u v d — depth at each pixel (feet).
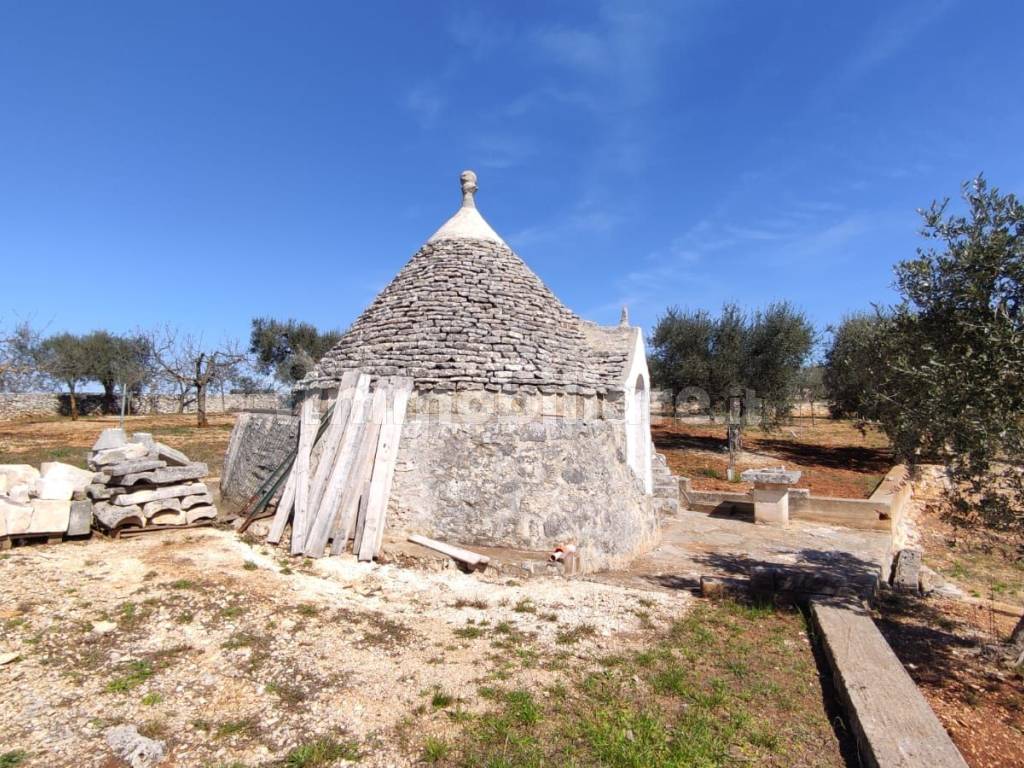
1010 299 19.36
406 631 21.21
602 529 33.22
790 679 19.19
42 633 19.24
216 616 21.36
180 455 35.32
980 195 20.07
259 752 14.06
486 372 34.53
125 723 14.88
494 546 30.63
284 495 32.32
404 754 14.15
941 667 21.47
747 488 62.64
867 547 39.81
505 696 16.83
